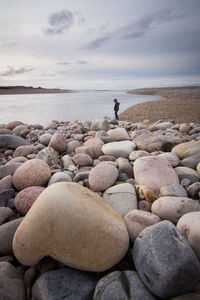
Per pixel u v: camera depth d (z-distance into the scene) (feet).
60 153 11.03
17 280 3.59
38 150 11.03
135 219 4.71
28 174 6.72
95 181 6.57
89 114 40.57
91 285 3.51
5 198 6.20
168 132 15.83
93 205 4.13
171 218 4.84
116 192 6.00
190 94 99.91
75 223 3.63
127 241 4.03
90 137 13.23
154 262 3.28
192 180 6.83
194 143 9.26
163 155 8.38
